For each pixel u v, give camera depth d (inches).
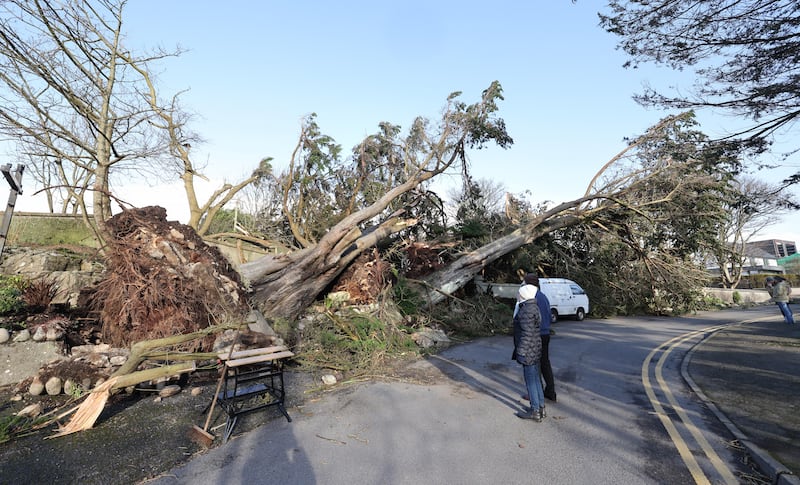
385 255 521.3
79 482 138.7
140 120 492.1
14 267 350.3
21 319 258.1
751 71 307.4
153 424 190.1
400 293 464.4
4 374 226.8
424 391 252.2
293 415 208.4
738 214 1250.0
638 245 729.0
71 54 433.1
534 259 674.8
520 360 203.6
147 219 319.3
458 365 325.1
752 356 337.4
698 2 295.1
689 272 799.7
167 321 270.2
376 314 401.4
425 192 638.5
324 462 155.7
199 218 623.2
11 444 165.5
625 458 160.2
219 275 315.3
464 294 582.2
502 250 608.1
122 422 191.2
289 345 330.0
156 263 289.3
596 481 142.1
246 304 320.8
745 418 198.5
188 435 179.5
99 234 422.9
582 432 187.5
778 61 298.2
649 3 307.3
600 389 258.2
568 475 146.5
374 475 145.7
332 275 424.5
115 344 276.7
